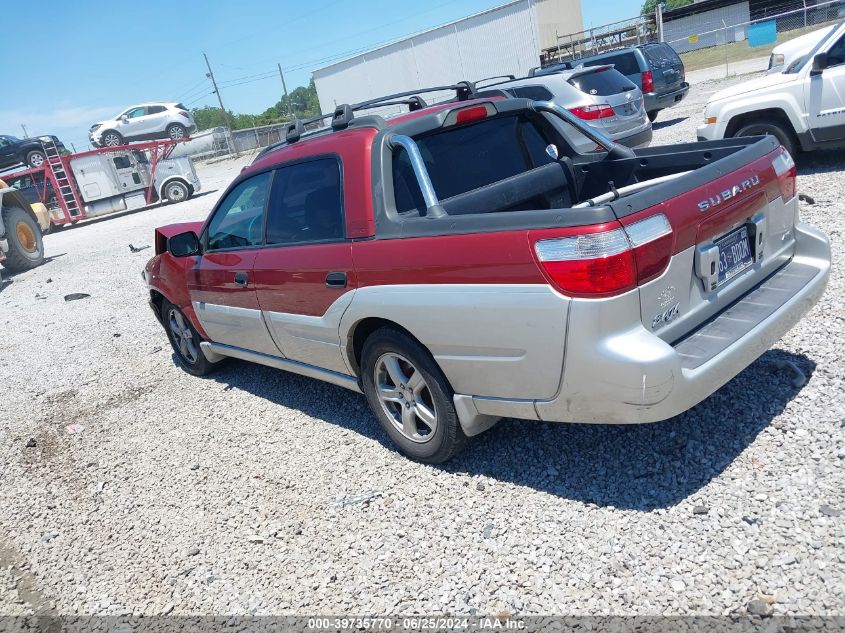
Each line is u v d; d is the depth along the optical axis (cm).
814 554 263
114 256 1465
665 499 313
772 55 1252
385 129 371
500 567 296
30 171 2336
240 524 375
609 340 275
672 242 288
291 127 467
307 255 398
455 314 316
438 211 344
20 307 1124
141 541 382
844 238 577
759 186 334
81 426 567
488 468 370
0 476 507
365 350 382
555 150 436
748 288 339
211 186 2770
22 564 389
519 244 288
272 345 475
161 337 779
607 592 270
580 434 380
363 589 303
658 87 1517
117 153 2391
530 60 3136
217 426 509
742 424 353
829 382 371
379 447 421
